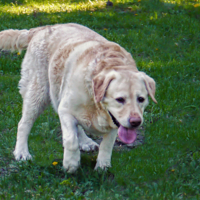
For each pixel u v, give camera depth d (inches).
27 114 251.1
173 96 336.5
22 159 238.7
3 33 281.9
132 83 187.3
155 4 598.5
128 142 189.2
